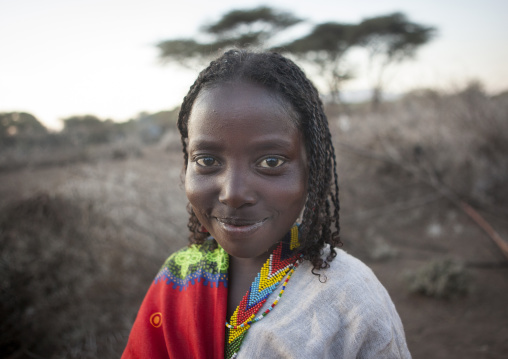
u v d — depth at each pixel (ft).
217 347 3.07
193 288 3.38
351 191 24.22
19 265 10.44
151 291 3.74
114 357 10.12
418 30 80.53
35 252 11.10
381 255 17.83
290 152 2.65
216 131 2.59
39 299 10.43
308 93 2.86
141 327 3.59
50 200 12.51
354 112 40.04
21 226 11.73
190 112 3.06
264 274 3.07
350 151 26.81
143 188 15.61
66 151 24.00
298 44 77.97
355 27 78.59
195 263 3.52
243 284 3.21
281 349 2.75
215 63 2.90
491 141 23.20
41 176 17.13
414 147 25.03
